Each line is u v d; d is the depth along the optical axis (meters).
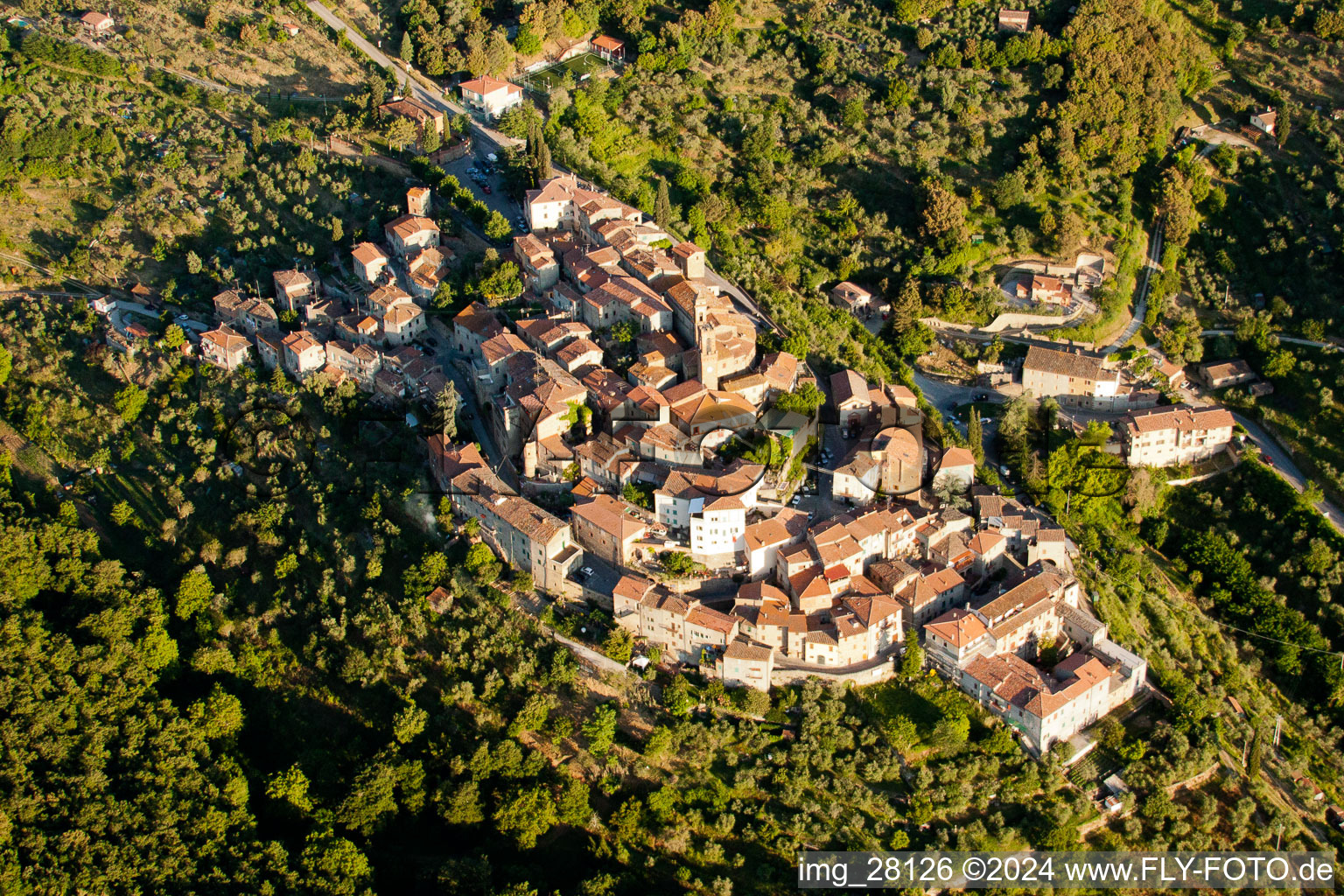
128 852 187.12
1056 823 193.12
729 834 189.50
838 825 189.38
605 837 188.75
